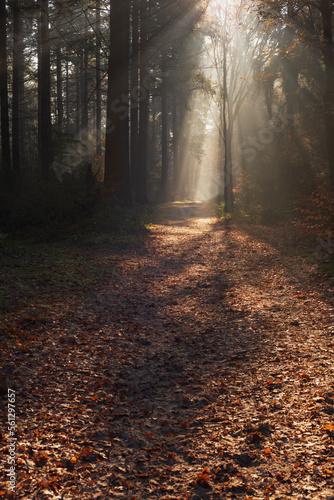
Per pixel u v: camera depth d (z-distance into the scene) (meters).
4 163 18.47
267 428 3.87
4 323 6.35
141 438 3.81
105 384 4.91
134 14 21.67
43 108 21.03
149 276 10.48
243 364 5.46
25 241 13.11
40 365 5.20
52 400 4.41
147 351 6.02
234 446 3.65
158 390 4.84
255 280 10.07
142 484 3.17
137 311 7.87
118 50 18.14
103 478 3.22
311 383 4.69
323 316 7.04
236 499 2.99
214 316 7.61
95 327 6.80
